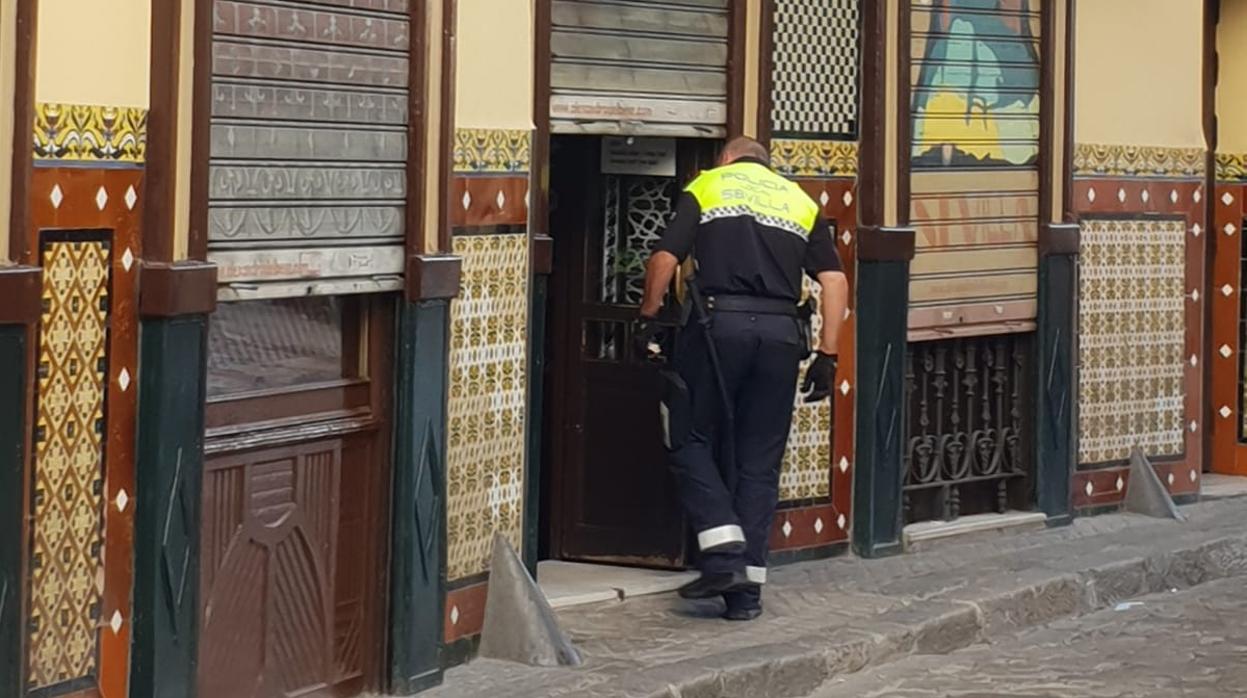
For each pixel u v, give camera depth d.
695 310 8.04
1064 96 10.34
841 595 8.70
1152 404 11.09
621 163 8.83
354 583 6.77
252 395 6.25
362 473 6.77
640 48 8.38
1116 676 7.92
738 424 8.19
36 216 5.32
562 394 8.97
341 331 6.71
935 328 9.82
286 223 6.21
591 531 8.96
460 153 7.02
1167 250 11.06
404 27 6.68
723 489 8.07
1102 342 10.79
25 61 5.21
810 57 9.15
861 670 7.86
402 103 6.69
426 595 6.91
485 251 7.22
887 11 9.39
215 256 5.95
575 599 8.29
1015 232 10.21
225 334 6.16
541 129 7.91
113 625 5.68
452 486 7.12
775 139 9.03
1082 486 10.77
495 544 7.41
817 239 8.23
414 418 6.79
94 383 5.56
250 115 6.04
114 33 5.53
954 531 9.95
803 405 9.31
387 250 6.67
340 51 6.39
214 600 6.12
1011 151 10.15
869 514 9.52
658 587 8.59
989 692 7.61
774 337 8.05
